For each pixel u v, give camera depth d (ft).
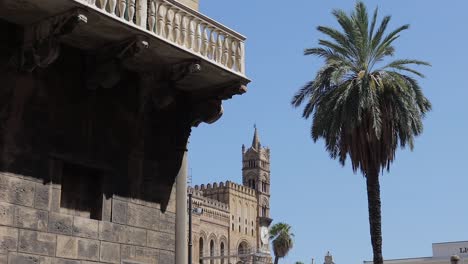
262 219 535.60
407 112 114.01
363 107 113.39
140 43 49.42
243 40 59.41
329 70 117.19
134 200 55.01
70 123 50.70
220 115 61.26
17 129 46.91
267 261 409.28
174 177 59.72
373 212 117.70
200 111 61.36
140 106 56.90
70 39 50.19
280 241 375.25
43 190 47.78
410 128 114.83
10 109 46.70
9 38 47.19
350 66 116.98
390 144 115.34
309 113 119.85
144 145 57.06
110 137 53.88
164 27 52.21
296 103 121.29
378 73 118.21
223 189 498.69
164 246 57.00
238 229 498.28
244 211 515.09
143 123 57.31
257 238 524.11
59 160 49.29
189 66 54.29
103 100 53.78
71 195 50.65
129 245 53.62
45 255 46.98
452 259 166.40
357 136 116.06
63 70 50.80
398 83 114.01
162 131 59.31
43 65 46.78
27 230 46.14
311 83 120.47
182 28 53.42
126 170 54.80
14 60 47.34
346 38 119.65
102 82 51.47
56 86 50.11
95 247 50.65
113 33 49.14
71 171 51.08
